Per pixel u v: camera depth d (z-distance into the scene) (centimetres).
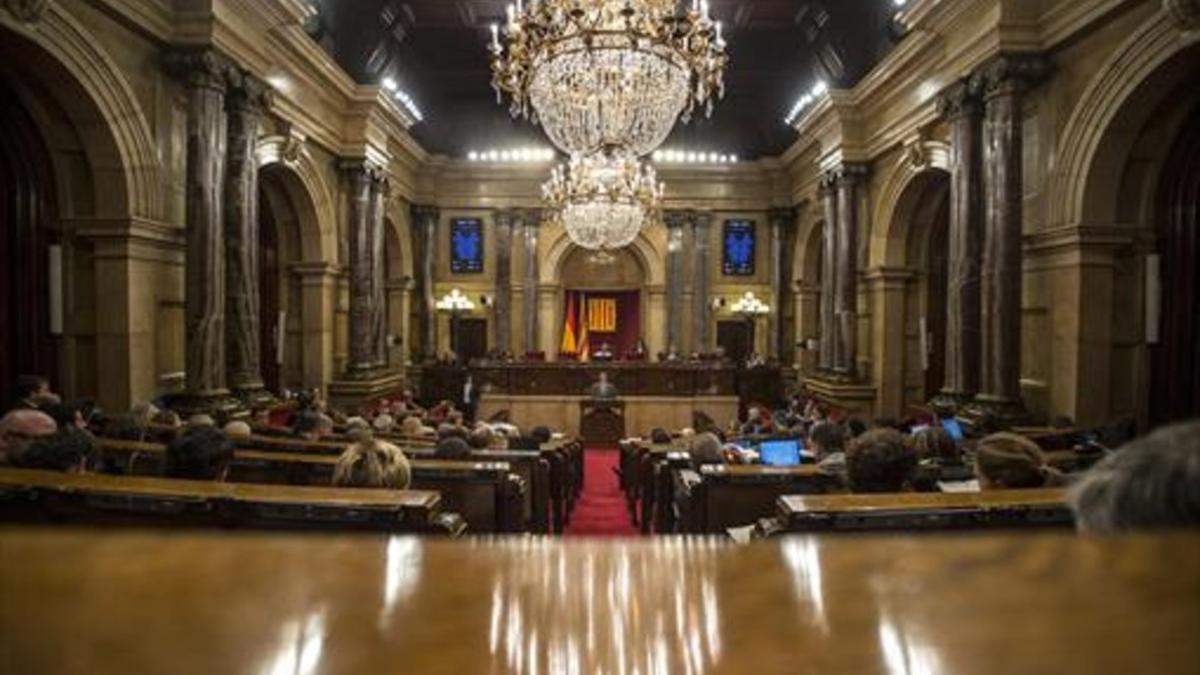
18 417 438
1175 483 99
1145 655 48
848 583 59
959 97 938
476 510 490
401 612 59
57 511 279
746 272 2123
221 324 882
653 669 53
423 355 2011
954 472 455
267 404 944
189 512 278
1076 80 799
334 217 1386
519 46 864
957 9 916
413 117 1705
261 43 972
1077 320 792
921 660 50
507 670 53
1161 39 683
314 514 277
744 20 1622
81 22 723
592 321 2350
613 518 1013
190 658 49
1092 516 110
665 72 841
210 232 861
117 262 797
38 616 51
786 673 51
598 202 1277
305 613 56
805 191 1850
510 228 2112
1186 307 772
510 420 1764
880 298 1348
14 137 771
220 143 877
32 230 789
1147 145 771
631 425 1784
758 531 304
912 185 1229
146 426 602
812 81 1656
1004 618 52
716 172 2100
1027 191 873
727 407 1788
